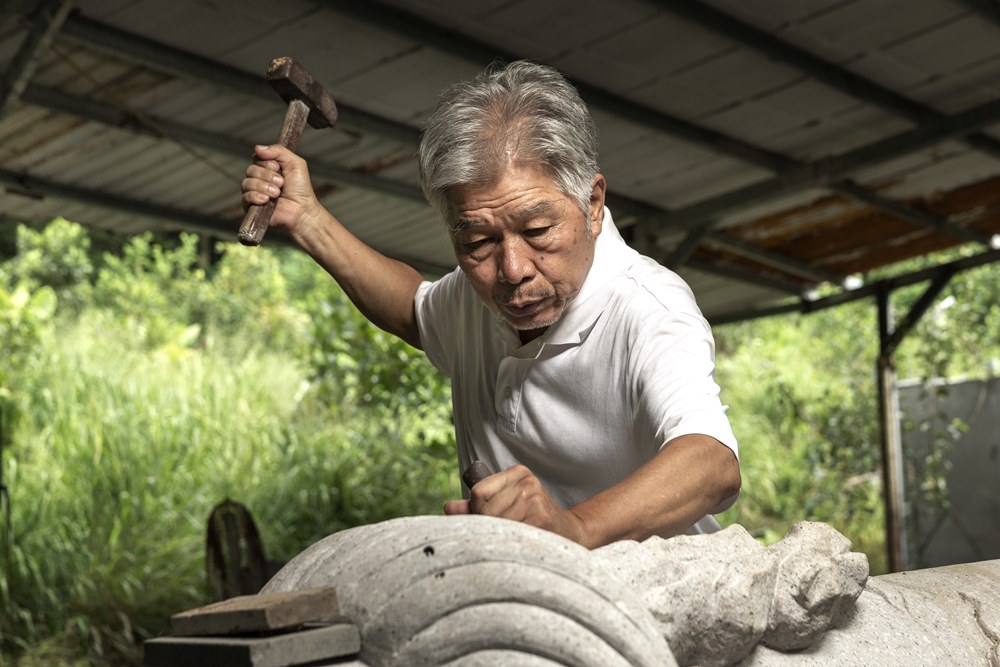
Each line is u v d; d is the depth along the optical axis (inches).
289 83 82.4
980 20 163.3
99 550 247.1
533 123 61.3
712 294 315.9
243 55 169.3
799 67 172.2
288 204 84.4
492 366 75.9
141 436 281.1
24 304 355.9
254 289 493.7
